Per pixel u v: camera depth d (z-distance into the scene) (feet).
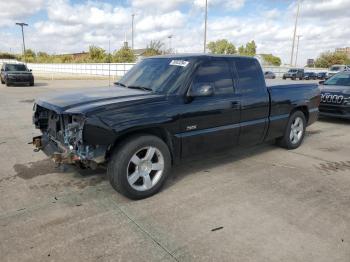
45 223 10.87
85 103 12.30
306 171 16.51
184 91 13.62
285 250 9.51
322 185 14.64
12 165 16.66
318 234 10.39
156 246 9.64
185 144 13.85
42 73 169.37
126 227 10.69
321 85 33.01
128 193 12.41
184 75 13.94
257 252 9.39
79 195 13.11
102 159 11.91
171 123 13.10
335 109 29.73
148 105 12.57
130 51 196.54
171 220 11.19
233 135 15.84
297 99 19.72
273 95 17.94
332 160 18.51
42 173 15.53
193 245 9.72
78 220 11.10
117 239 9.98
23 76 72.64
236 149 20.40
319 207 12.35
